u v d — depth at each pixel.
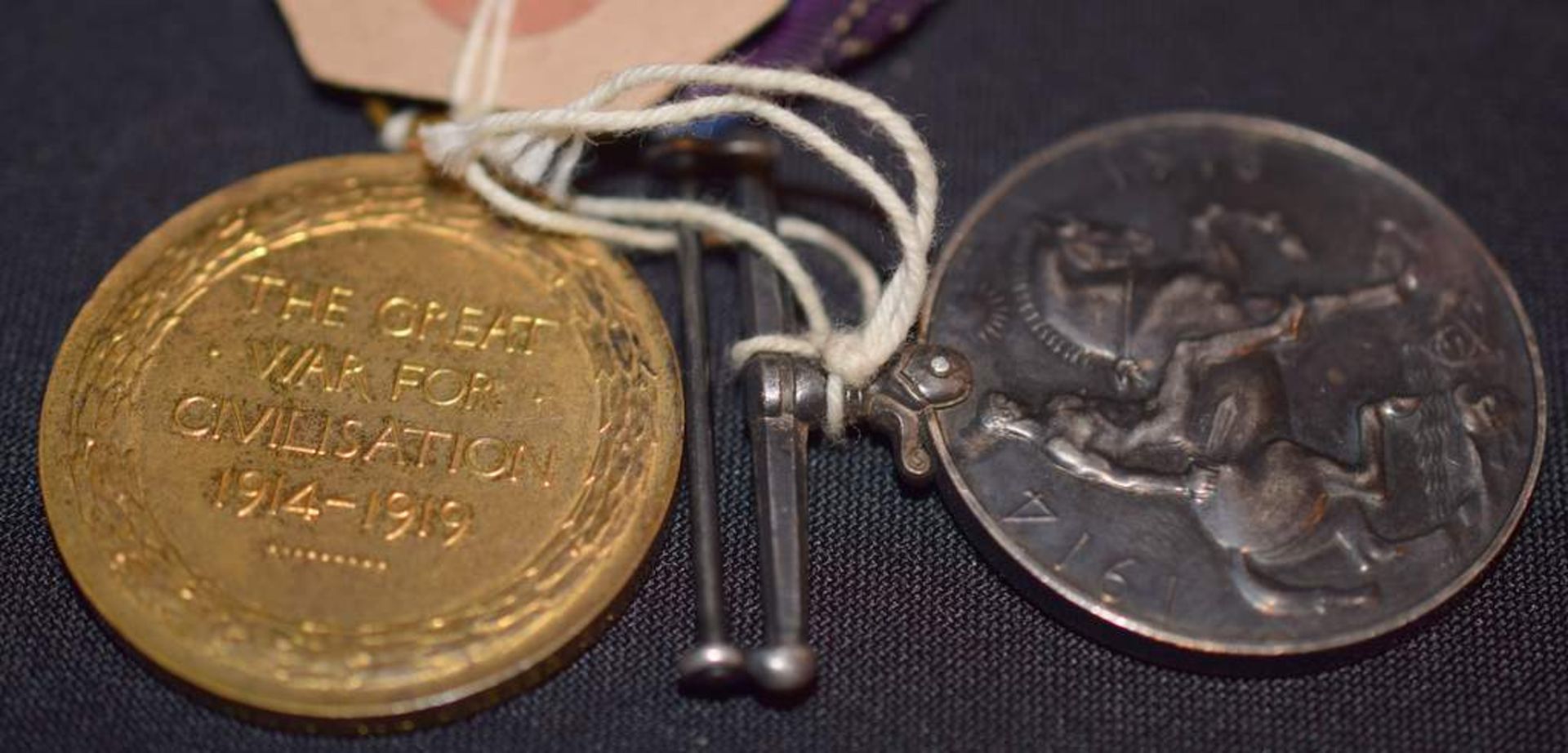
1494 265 0.15
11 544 0.14
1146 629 0.13
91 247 0.15
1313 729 0.14
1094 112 0.16
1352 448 0.14
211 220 0.14
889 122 0.14
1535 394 0.14
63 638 0.14
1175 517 0.14
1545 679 0.14
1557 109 0.16
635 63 0.15
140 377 0.14
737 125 0.15
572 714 0.14
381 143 0.15
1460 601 0.14
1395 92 0.16
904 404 0.14
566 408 0.14
